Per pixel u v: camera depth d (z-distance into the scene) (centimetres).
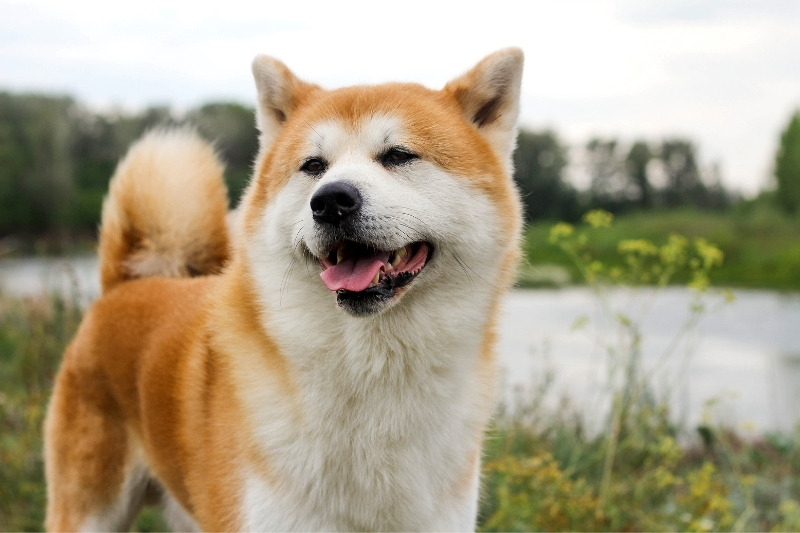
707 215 4334
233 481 315
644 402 568
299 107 357
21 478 498
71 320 659
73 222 5025
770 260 3400
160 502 412
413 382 303
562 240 594
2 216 4844
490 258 322
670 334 1514
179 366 357
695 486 466
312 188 316
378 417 300
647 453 528
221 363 330
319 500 301
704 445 626
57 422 403
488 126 357
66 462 393
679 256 529
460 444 315
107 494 388
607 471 470
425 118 327
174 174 426
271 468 302
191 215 429
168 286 403
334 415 299
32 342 629
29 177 4984
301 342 301
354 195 290
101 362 392
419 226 302
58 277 738
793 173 4841
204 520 338
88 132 5869
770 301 2339
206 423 333
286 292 307
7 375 677
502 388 583
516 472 452
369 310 286
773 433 683
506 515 451
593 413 568
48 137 5150
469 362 315
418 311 303
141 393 369
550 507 449
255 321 319
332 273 293
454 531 316
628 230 3947
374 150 320
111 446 388
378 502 303
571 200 4338
